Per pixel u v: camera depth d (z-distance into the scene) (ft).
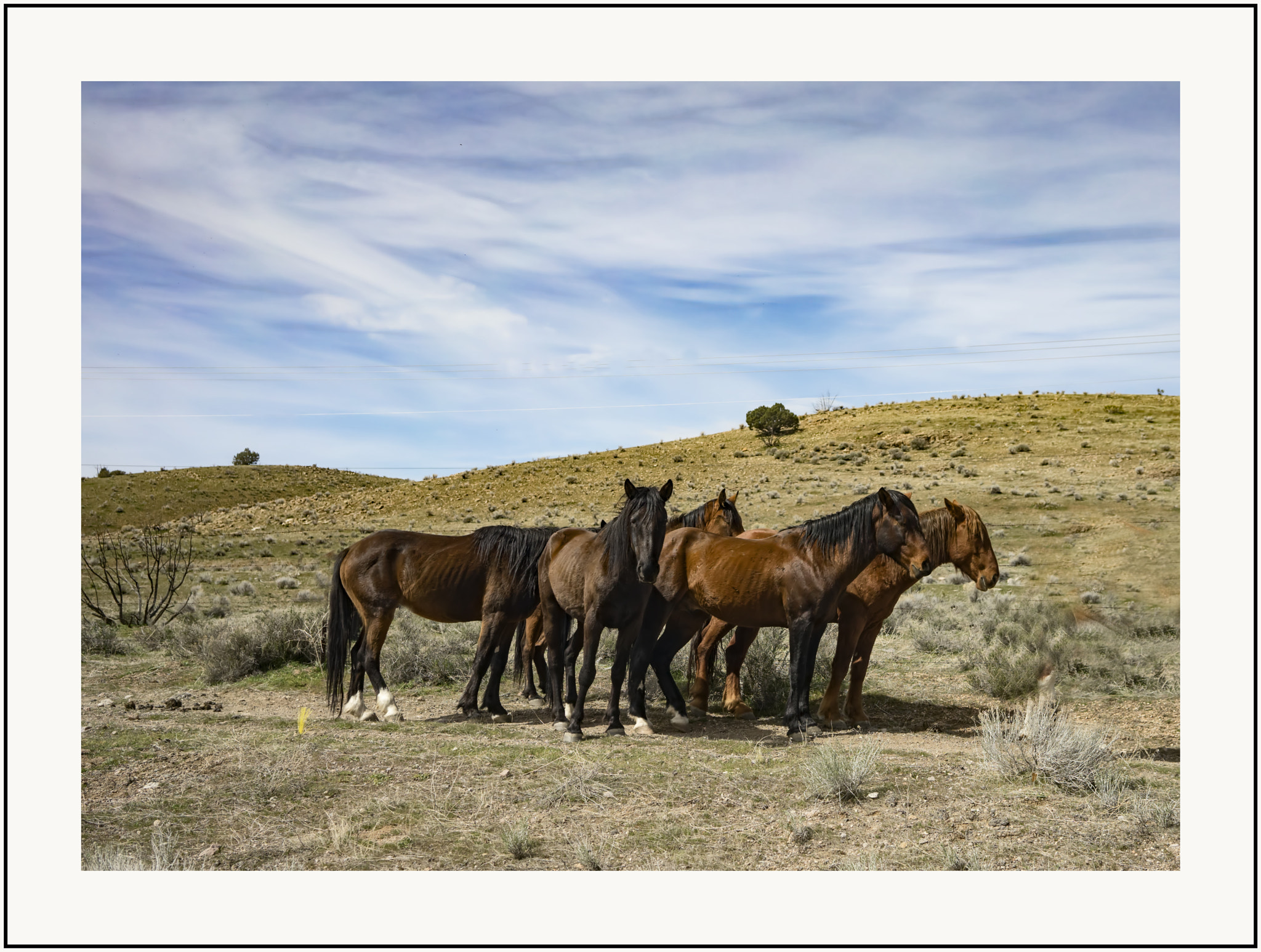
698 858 16.90
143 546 133.80
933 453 191.52
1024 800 20.07
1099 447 172.86
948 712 33.09
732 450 227.61
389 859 16.80
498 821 18.93
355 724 29.53
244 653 41.88
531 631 35.09
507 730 28.09
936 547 29.12
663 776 21.95
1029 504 115.96
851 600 30.01
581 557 27.53
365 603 31.55
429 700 36.22
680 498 175.01
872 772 21.63
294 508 220.23
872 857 16.71
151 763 23.17
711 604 28.91
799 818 18.98
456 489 216.33
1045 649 36.68
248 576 104.73
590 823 18.84
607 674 41.45
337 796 20.63
